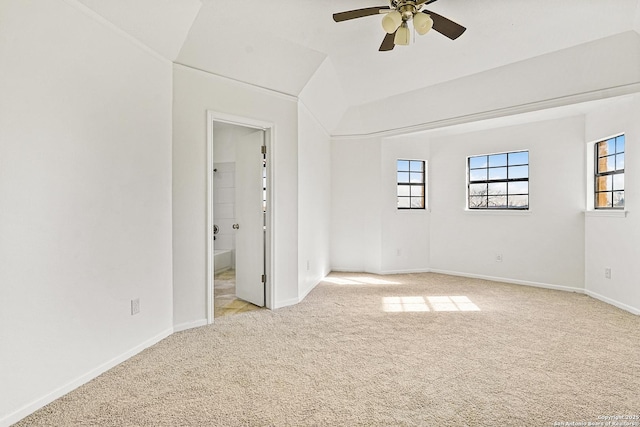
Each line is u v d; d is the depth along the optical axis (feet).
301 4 8.88
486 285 15.51
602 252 12.92
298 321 10.68
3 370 5.65
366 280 16.51
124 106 7.96
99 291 7.35
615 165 12.67
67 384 6.63
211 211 10.39
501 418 5.71
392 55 11.67
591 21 9.49
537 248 15.26
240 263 13.30
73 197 6.80
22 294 5.92
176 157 9.57
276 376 7.20
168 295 9.39
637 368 7.45
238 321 10.66
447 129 16.25
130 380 7.04
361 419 5.72
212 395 6.47
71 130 6.75
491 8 9.16
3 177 5.66
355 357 8.10
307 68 11.64
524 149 15.43
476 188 17.37
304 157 13.60
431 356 8.13
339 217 18.62
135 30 8.02
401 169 18.51
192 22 8.68
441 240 18.28
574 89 11.83
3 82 5.64
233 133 19.74
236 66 10.43
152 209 8.80
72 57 6.74
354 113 16.97
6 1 5.66
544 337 9.28
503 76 12.47
